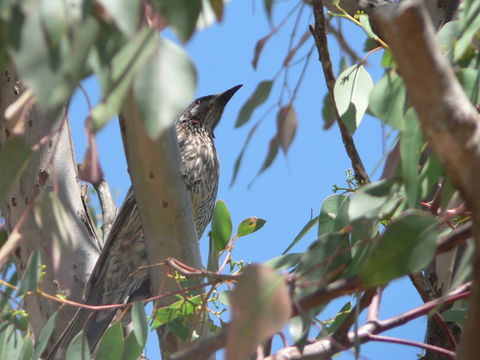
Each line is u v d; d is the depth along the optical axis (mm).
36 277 2002
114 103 1219
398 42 1157
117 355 2197
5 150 1469
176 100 1206
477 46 1915
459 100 1193
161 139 2416
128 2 1177
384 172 1847
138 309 2119
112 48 1258
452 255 2184
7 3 1172
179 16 1210
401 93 1746
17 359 2139
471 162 1200
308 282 1733
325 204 2230
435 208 1857
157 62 1219
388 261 1540
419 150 1705
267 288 1356
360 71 2254
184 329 2402
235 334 1336
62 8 1176
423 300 2367
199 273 2090
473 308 1338
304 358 1875
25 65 1155
